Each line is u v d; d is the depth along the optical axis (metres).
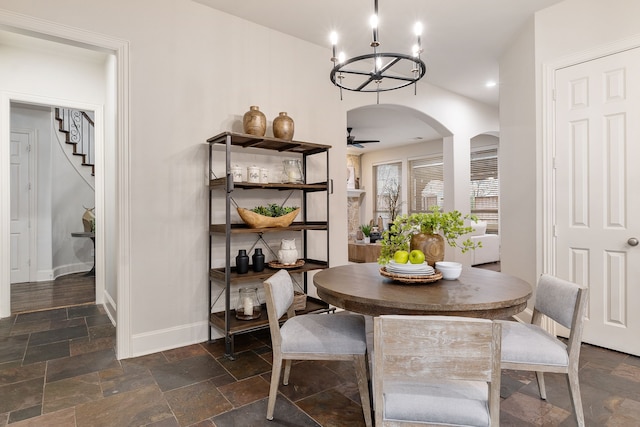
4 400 2.02
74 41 2.43
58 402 2.00
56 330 3.20
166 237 2.76
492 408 1.15
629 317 2.61
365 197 10.35
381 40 3.53
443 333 1.12
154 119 2.70
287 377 2.20
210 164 2.90
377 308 1.66
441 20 3.16
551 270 2.99
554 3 2.92
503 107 3.72
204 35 2.93
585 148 2.79
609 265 2.69
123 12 2.58
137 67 2.63
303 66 3.50
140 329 2.66
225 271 2.83
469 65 4.13
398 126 7.16
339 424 1.81
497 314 1.63
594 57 2.73
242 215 2.81
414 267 1.92
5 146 3.51
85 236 5.38
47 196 5.30
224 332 2.65
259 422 1.82
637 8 2.53
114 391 2.12
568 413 1.88
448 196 5.23
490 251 6.95
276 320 1.81
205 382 2.24
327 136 3.68
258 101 3.21
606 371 2.35
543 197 3.04
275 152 3.33
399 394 1.26
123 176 2.58
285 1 2.87
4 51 3.46
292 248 3.08
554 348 1.66
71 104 3.80
